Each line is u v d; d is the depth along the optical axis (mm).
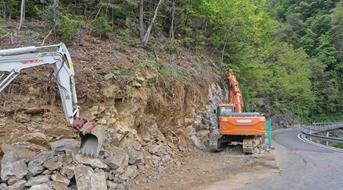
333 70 65875
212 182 9359
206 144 15695
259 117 14828
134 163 9453
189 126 14727
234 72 25375
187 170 10672
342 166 11609
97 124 8492
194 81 16000
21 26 11750
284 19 87000
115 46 12805
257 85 32906
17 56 6957
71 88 7520
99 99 9742
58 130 8500
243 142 14539
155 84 12141
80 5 15016
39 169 7199
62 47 7473
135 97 10758
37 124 8398
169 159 11219
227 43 24891
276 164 12047
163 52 16047
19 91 8648
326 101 62031
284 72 47531
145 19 16953
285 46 52438
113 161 8312
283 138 25953
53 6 11703
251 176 10117
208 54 22922
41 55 7172
